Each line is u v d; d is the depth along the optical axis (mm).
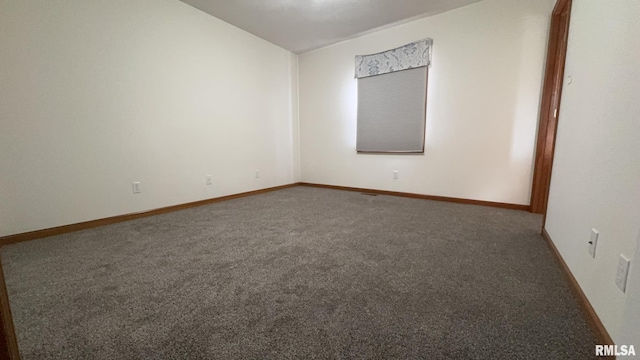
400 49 3438
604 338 891
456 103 3143
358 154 4094
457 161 3213
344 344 917
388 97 3645
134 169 2613
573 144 1437
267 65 4004
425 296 1211
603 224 1003
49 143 2102
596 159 1115
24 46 1946
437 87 3252
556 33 2479
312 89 4453
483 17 2875
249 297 1214
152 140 2732
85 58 2240
